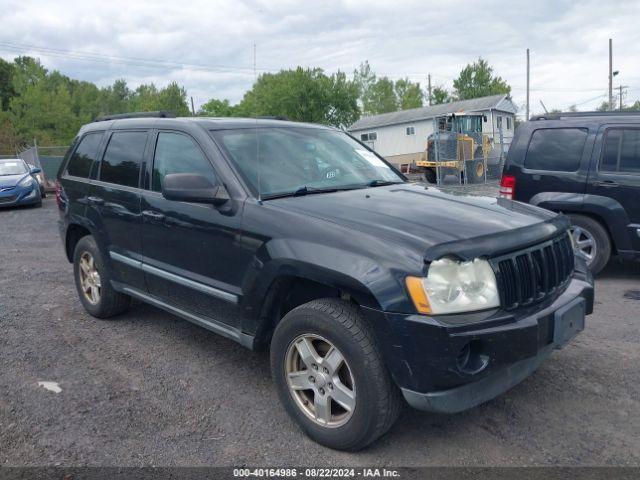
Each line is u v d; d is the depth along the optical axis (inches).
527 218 134.0
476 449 123.0
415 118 1692.9
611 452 120.6
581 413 137.4
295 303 141.6
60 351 182.7
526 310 119.9
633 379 154.9
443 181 1001.5
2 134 1847.9
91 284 212.5
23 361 174.4
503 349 110.7
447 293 109.4
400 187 162.6
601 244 258.1
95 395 150.9
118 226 187.0
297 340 127.3
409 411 140.7
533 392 148.6
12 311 226.5
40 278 283.7
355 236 119.2
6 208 638.5
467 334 107.1
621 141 252.7
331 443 122.6
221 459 120.8
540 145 275.1
